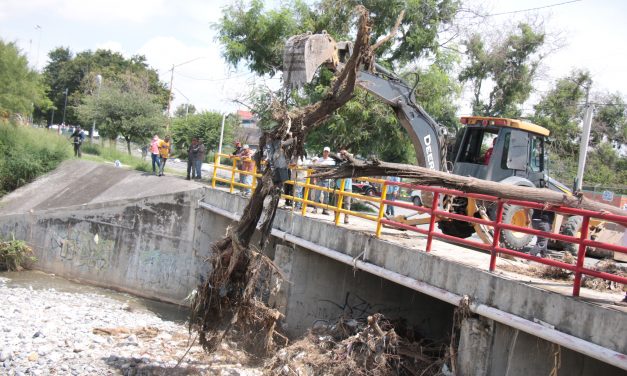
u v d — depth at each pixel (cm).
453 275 815
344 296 1269
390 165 802
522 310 692
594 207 841
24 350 1077
